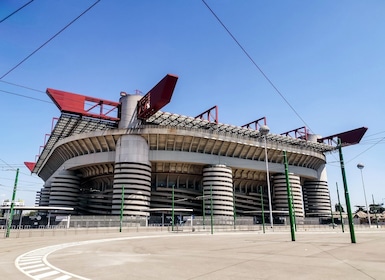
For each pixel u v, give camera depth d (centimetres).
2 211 6606
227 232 5484
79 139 6919
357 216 12281
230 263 1428
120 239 3469
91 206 7662
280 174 8469
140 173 6506
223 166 7250
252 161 7912
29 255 1877
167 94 5856
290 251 1948
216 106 7394
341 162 2764
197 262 1481
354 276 1055
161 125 6769
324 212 9456
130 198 6300
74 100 6438
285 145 8269
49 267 1370
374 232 5028
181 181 7794
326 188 9731
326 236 3825
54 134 7806
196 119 7175
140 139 6669
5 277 1145
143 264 1430
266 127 6875
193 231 5588
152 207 7306
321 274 1102
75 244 2762
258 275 1105
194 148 7131
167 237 3903
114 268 1317
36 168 11125
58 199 7469
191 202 7538
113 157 6800
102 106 6775
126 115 6862
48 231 4038
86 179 8144
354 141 9319
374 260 1461
